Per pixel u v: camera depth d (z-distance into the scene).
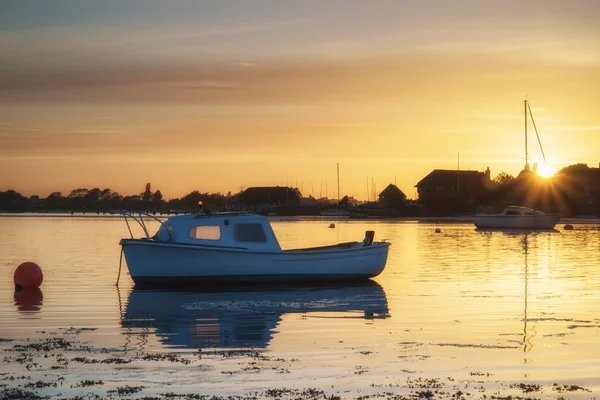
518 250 57.97
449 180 166.62
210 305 28.95
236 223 34.28
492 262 47.06
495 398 15.97
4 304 28.83
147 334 22.92
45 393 16.16
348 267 35.31
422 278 37.84
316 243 65.44
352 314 26.73
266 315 26.55
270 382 17.08
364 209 159.38
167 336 22.61
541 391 16.45
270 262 34.06
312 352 20.22
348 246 36.97
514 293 32.09
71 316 26.23
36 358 19.31
